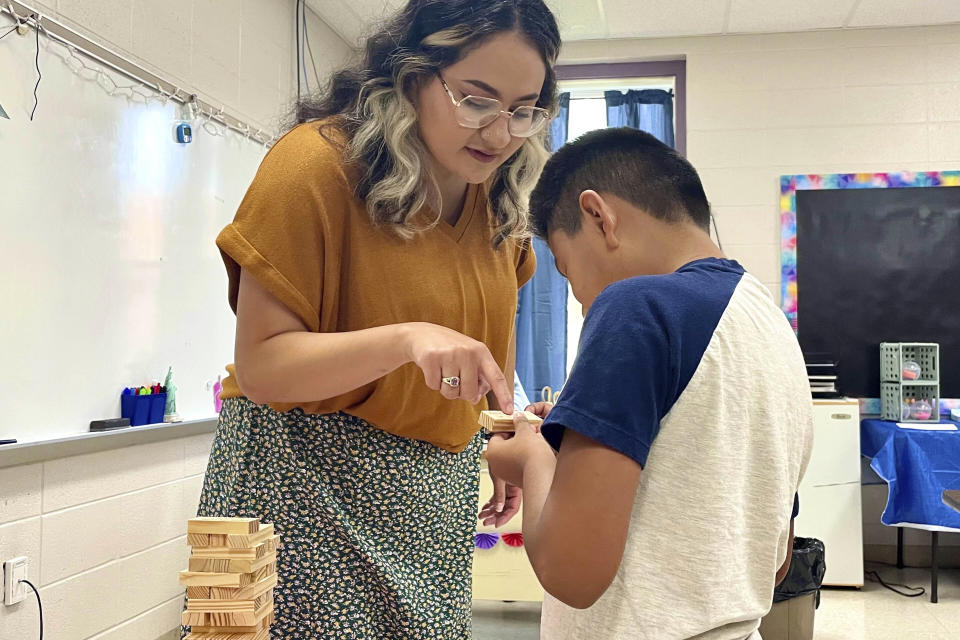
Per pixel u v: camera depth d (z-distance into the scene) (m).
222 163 3.47
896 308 4.63
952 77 4.64
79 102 2.56
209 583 0.99
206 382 3.32
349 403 1.12
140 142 2.88
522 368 4.80
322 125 1.11
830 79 4.73
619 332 0.79
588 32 4.78
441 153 1.10
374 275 1.11
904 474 3.89
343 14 4.60
